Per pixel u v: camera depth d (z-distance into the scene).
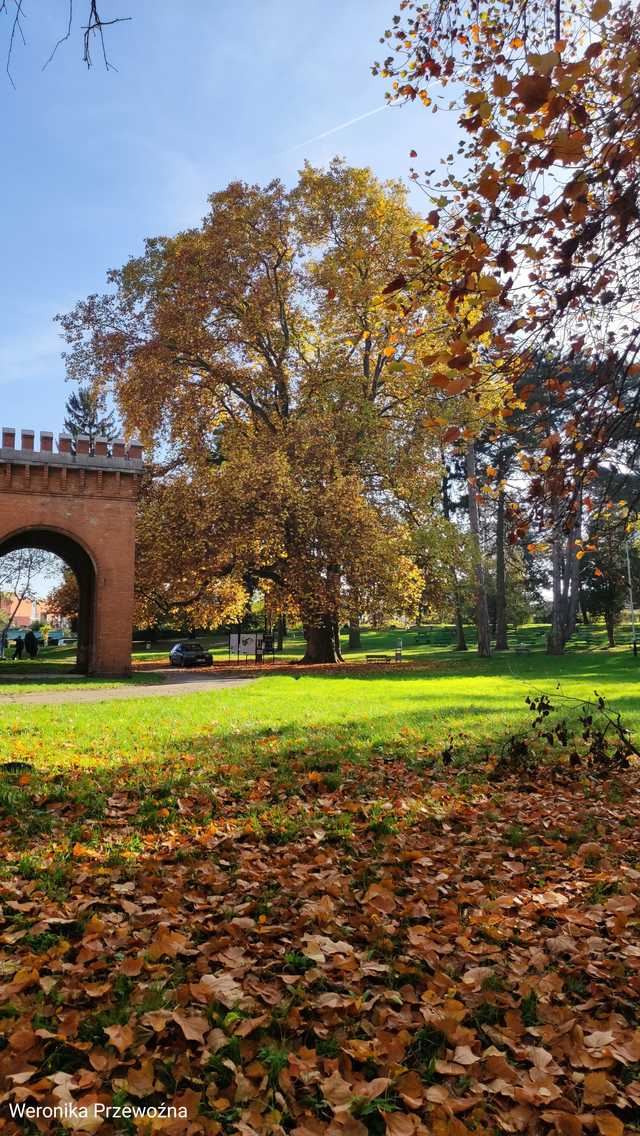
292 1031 3.06
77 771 7.94
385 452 32.72
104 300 35.66
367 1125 2.60
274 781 7.64
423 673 27.62
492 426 6.78
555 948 3.84
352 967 3.56
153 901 4.37
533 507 6.64
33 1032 2.93
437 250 5.25
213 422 37.84
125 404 36.22
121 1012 3.12
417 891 4.57
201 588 34.69
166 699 17.03
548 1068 2.84
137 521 34.00
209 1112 2.54
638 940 3.93
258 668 32.97
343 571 32.19
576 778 8.12
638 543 40.03
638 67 4.34
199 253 32.94
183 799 6.79
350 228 31.48
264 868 4.98
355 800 6.90
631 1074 2.83
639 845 5.65
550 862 5.26
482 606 39.12
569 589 45.16
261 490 31.11
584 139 4.02
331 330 33.78
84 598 34.22
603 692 17.72
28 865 4.87
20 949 3.72
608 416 6.07
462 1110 2.62
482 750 9.41
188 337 33.34
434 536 32.75
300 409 34.62
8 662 38.00
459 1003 3.21
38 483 28.47
